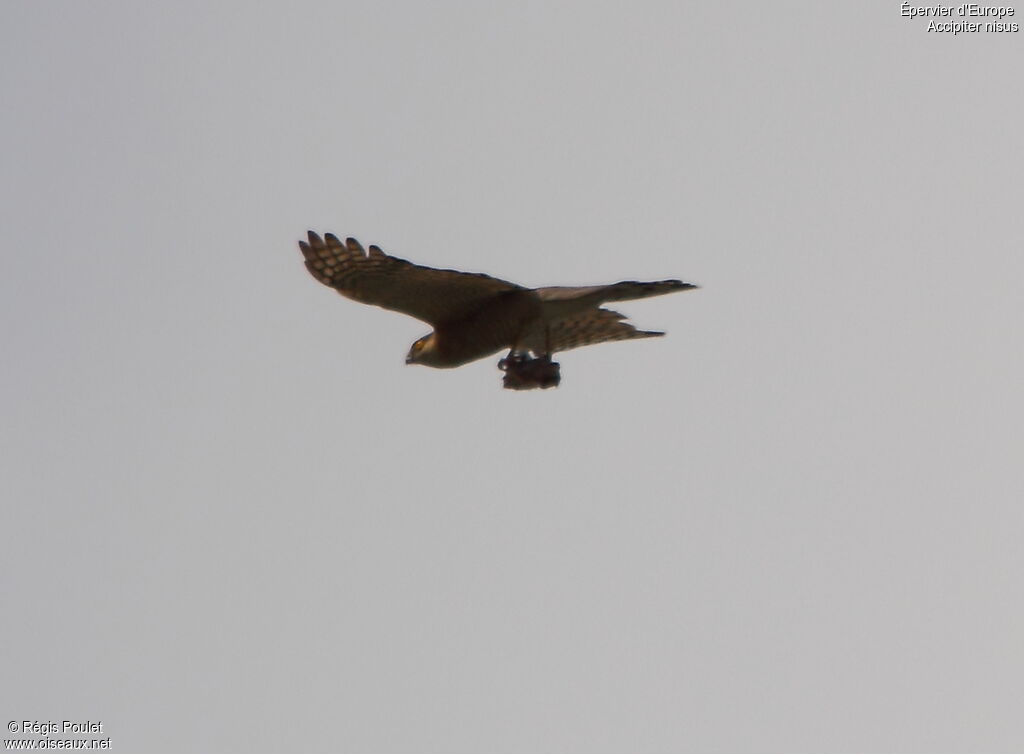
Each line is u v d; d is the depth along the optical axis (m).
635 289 14.47
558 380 15.54
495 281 14.92
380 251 14.55
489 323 15.44
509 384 15.55
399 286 15.18
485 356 15.83
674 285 14.30
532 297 15.12
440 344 15.73
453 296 15.30
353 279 15.12
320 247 14.77
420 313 15.64
